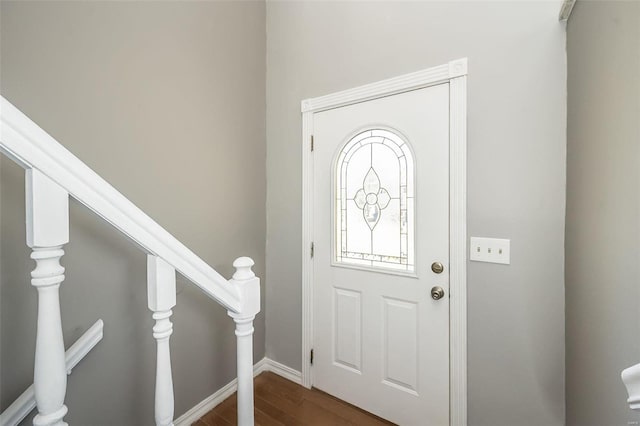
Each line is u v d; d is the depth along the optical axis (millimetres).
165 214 1382
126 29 1224
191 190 1506
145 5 1294
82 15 1087
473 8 1305
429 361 1435
